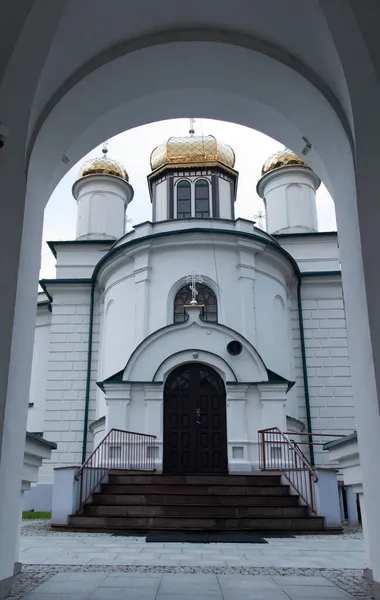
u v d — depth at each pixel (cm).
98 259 2103
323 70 618
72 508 1089
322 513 1066
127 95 698
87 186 2417
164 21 630
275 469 1320
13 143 549
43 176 660
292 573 635
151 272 1739
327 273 1981
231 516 1067
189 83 700
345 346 1934
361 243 560
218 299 1709
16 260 544
